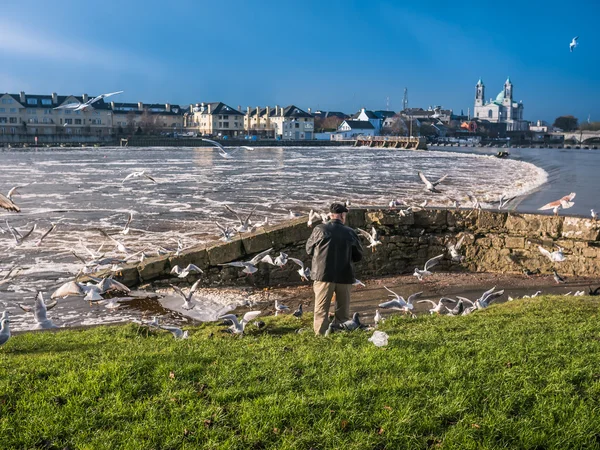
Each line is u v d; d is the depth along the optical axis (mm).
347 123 197000
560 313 11086
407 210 18969
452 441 5266
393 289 16641
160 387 6488
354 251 9742
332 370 6938
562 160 98000
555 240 17938
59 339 10141
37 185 48406
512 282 17203
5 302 15664
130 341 9766
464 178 58062
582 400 5922
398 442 5305
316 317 9688
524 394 6102
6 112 147000
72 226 27500
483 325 10023
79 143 146375
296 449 5176
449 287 16781
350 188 47219
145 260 17016
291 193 43406
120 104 177000
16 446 5293
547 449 5203
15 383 6555
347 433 5457
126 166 74875
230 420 5699
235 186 48938
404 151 141000
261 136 185375
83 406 5969
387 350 7844
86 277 16062
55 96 156625
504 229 18672
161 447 5270
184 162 85812
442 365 7047
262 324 10641
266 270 17625
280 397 6105
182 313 14781
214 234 25250
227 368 7055
